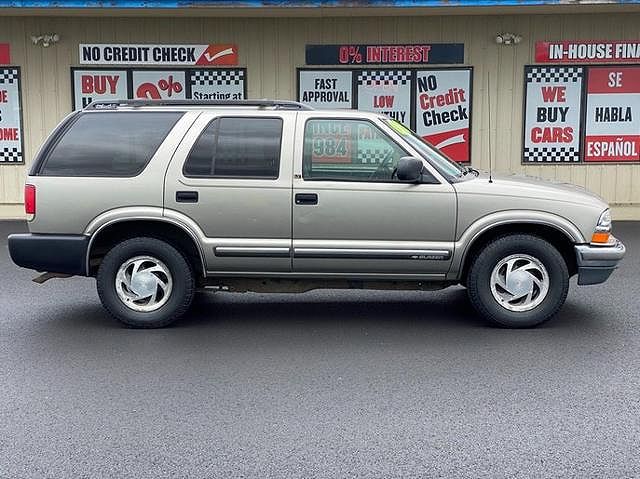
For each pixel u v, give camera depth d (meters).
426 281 6.75
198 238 6.55
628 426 4.55
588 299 7.81
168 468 4.04
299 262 6.57
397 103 13.14
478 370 5.58
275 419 4.68
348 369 5.62
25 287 8.53
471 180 6.59
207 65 13.14
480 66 12.99
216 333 6.64
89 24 13.00
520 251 6.55
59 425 4.61
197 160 6.56
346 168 6.55
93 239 6.58
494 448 4.25
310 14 12.55
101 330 6.74
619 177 13.12
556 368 5.61
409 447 4.27
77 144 6.63
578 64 12.90
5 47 13.06
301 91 13.16
